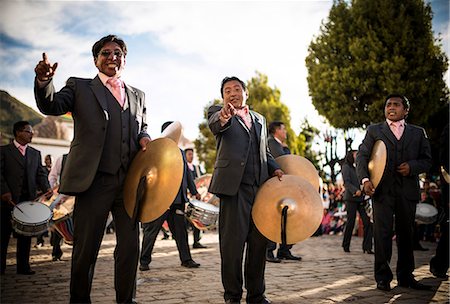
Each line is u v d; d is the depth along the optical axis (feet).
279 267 18.48
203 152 105.09
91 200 9.59
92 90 9.93
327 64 55.01
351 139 54.03
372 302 11.99
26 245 16.92
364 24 51.70
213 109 11.78
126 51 10.71
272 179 11.48
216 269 17.92
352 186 24.07
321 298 12.49
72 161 9.61
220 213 11.32
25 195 17.43
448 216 15.60
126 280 10.01
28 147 17.79
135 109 10.55
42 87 8.59
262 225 10.94
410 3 50.49
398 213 13.89
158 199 9.66
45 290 14.02
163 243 29.55
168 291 13.50
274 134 20.57
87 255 9.50
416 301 12.10
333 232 38.11
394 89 49.11
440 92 50.14
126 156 10.11
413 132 14.23
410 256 13.93
